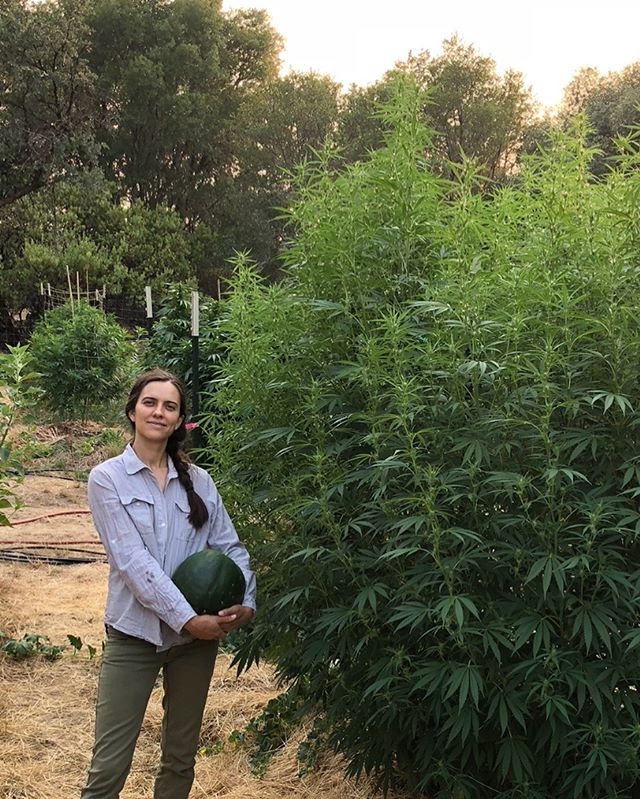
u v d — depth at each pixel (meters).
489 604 2.81
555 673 2.70
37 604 6.18
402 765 3.50
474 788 2.99
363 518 3.07
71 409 13.52
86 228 31.83
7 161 27.70
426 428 2.91
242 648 3.63
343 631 3.09
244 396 3.55
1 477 5.52
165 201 42.19
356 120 42.19
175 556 2.92
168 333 9.64
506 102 42.50
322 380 3.29
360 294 3.27
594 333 2.96
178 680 2.96
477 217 3.28
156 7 41.59
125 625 2.79
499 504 2.95
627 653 2.77
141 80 38.81
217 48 42.06
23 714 4.41
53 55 27.78
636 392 2.88
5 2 27.19
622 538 2.90
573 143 3.17
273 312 3.49
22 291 26.89
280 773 3.82
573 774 2.83
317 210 3.47
